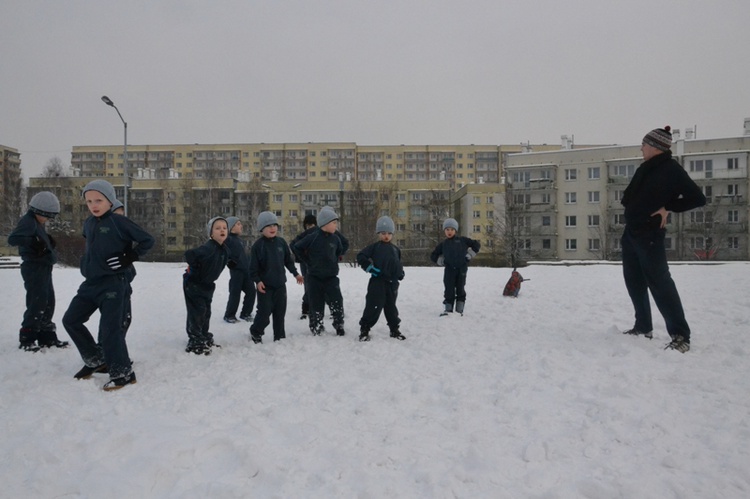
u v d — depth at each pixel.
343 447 3.11
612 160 50.69
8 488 2.65
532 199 53.81
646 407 3.65
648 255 5.36
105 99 27.81
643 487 2.60
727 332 5.96
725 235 46.03
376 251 6.59
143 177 70.31
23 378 4.70
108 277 4.61
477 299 10.59
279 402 3.99
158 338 6.72
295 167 115.94
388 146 118.19
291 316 8.88
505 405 3.84
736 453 2.95
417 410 3.82
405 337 6.69
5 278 16.08
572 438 3.21
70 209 63.50
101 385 4.51
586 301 9.30
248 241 63.00
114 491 2.61
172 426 3.41
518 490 2.62
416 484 2.69
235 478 2.79
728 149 47.81
